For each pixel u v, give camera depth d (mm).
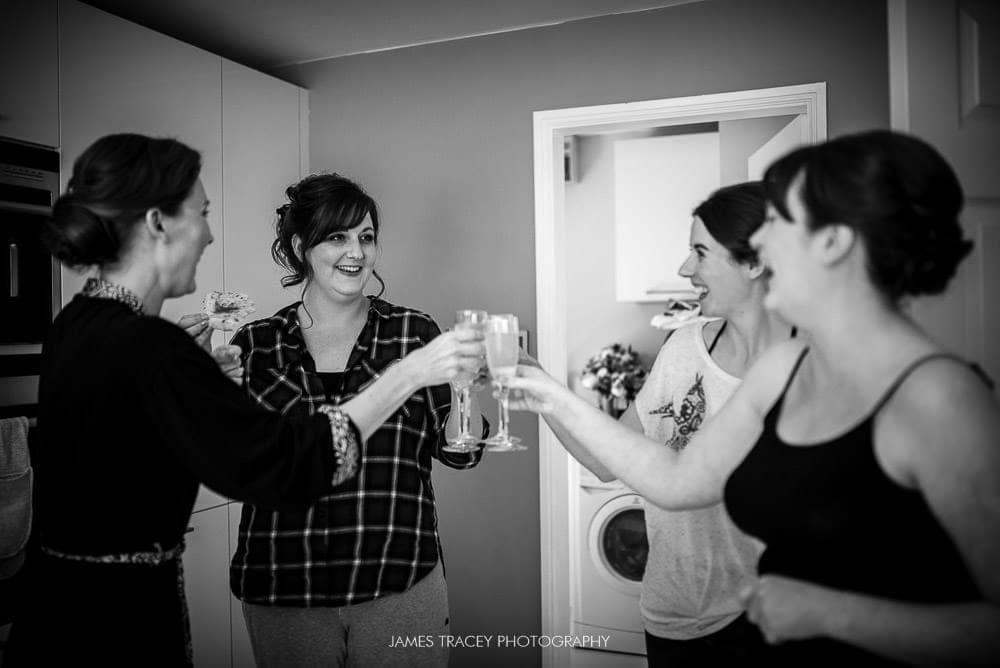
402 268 2943
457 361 1287
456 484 2848
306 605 1727
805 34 2416
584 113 2664
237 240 2729
